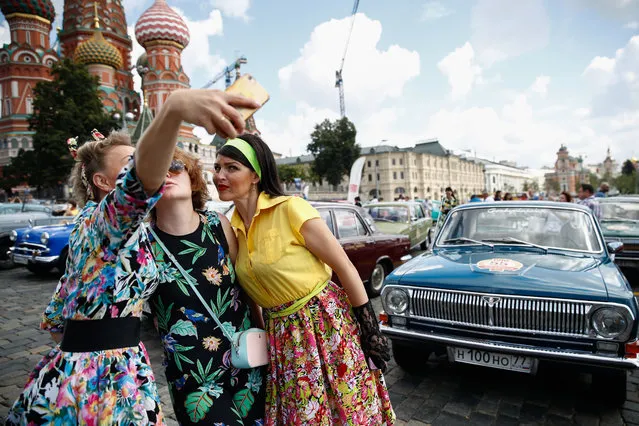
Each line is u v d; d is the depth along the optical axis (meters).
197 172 1.62
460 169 106.56
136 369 1.28
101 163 1.37
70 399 1.19
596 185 114.94
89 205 1.38
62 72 30.31
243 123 1.02
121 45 45.41
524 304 2.94
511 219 4.22
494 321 3.03
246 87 1.08
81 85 30.52
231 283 1.62
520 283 3.04
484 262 3.52
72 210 12.43
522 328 2.95
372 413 1.63
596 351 2.75
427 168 88.94
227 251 1.66
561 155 146.00
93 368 1.21
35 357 4.40
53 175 29.36
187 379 1.49
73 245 1.26
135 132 20.34
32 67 43.09
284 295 1.59
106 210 1.09
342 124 54.38
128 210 1.07
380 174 82.31
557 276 3.09
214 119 0.96
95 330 1.23
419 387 3.52
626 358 2.65
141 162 1.01
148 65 39.62
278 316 1.63
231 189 1.63
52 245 8.12
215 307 1.54
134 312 1.30
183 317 1.50
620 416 2.98
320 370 1.55
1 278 8.93
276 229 1.60
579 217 4.01
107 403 1.20
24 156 32.16
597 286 2.88
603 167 167.62
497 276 3.19
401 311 3.44
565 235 3.88
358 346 1.66
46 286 8.02
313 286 1.61
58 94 29.92
